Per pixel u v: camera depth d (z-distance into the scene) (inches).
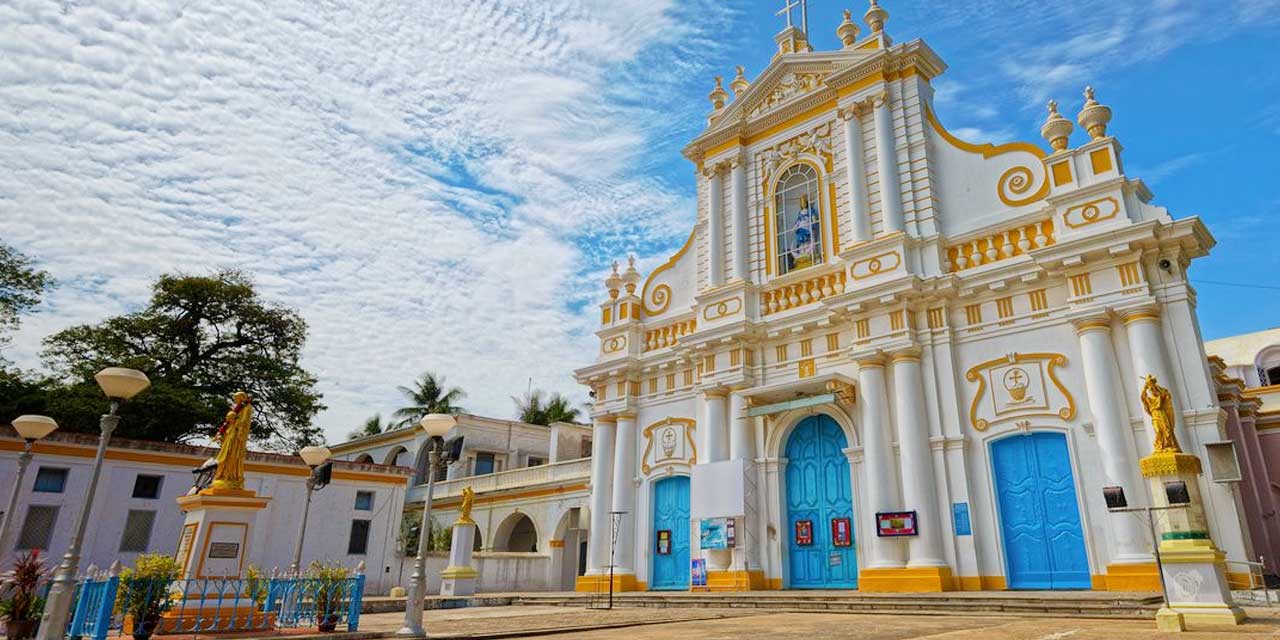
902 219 674.2
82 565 762.2
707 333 758.5
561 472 1074.7
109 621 344.8
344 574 419.5
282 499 911.7
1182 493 364.8
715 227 823.1
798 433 714.2
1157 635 307.1
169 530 825.5
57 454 776.3
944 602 481.4
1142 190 573.6
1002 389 584.1
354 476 978.1
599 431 858.8
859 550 627.8
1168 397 410.0
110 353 1083.9
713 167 850.1
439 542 1147.9
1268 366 1113.4
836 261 701.3
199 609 381.7
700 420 772.6
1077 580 521.0
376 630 420.8
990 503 568.1
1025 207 616.1
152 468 828.6
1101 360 530.6
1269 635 291.7
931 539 573.6
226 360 1193.4
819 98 773.3
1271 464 722.8
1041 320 578.6
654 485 801.6
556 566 1023.6
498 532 1138.7
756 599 578.9
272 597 406.0
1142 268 531.8
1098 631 332.5
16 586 394.3
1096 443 530.6
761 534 690.8
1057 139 607.2
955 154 674.2
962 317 621.9
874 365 641.0
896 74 725.3
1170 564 356.2
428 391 1800.0
